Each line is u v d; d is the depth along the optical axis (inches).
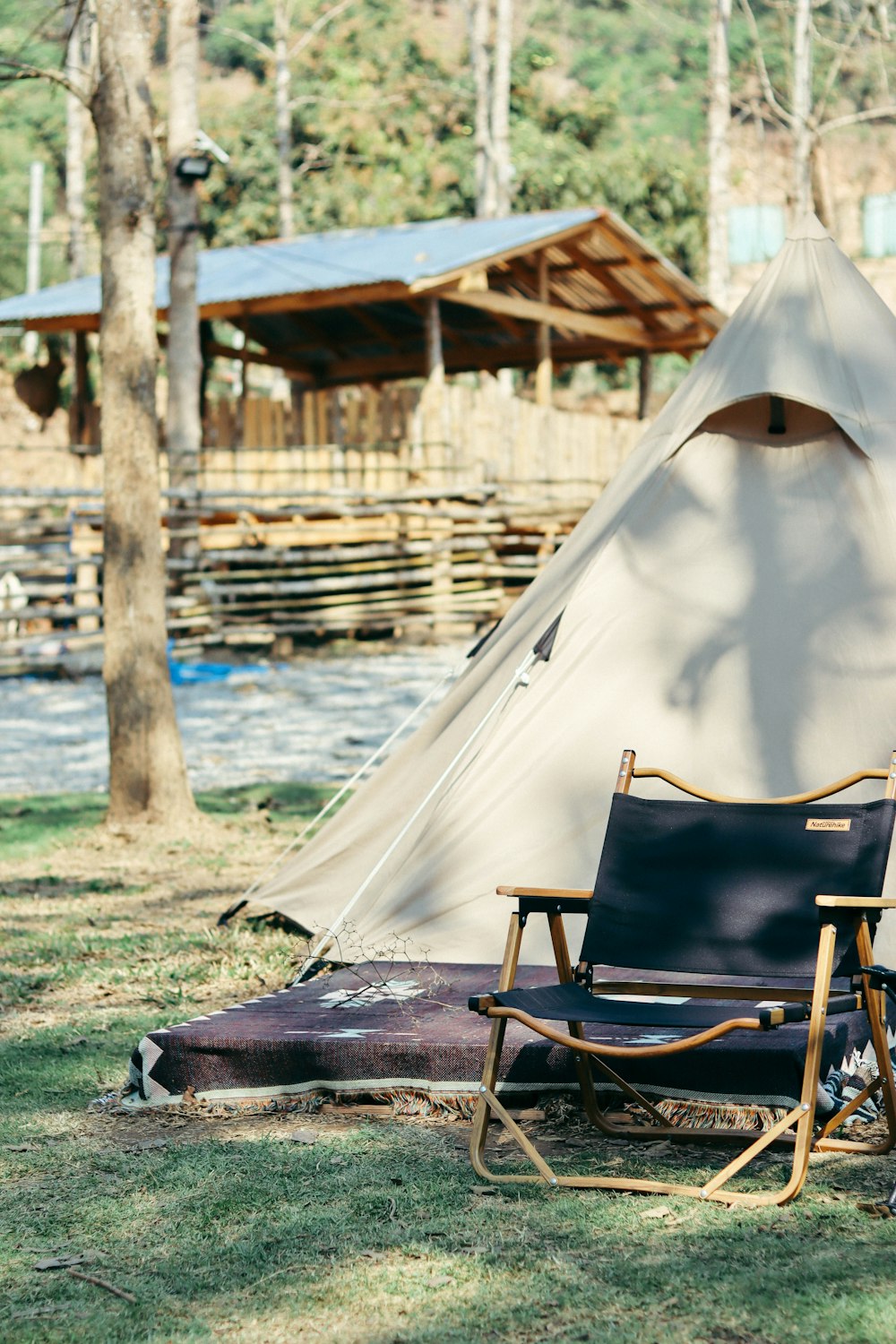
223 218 1478.8
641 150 1385.3
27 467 1195.9
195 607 717.9
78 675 687.7
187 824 363.9
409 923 218.5
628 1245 128.7
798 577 218.5
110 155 350.3
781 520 222.4
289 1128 165.3
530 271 847.7
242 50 1936.5
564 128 1470.2
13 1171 151.3
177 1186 145.5
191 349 724.0
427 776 247.1
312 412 864.3
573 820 216.8
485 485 785.6
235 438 854.5
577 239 817.5
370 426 829.8
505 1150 156.2
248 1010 192.1
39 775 472.4
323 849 260.2
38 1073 186.2
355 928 220.2
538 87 1526.8
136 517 361.7
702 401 228.4
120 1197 143.0
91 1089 180.1
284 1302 119.2
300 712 574.2
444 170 1482.5
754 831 163.2
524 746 222.4
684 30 1766.7
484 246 773.3
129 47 349.7
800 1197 139.7
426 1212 137.3
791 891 156.7
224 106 1665.8
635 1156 153.6
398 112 1524.4
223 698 611.2
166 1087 175.5
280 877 262.2
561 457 871.7
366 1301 119.0
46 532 706.8
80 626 724.0
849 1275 120.7
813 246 238.8
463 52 1676.9
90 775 471.5
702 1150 155.2
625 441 943.7
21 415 1226.6
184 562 705.0
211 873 320.8
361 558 816.3
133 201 350.9
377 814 255.9
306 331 896.3
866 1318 112.8
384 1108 169.6
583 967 159.3
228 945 249.6
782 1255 125.6
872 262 1680.6
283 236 1339.8
